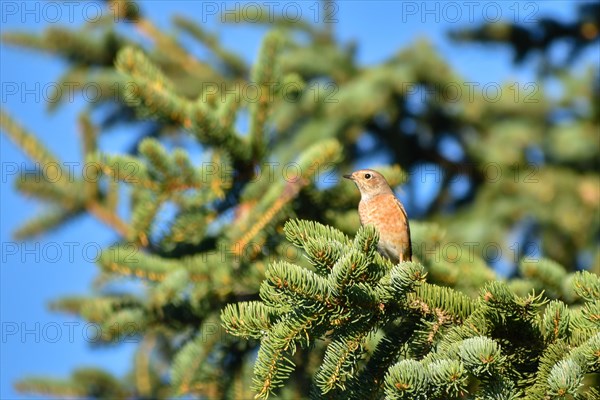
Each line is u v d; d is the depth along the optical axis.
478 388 7.00
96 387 13.33
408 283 7.27
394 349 7.79
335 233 8.00
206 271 10.66
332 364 7.39
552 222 18.06
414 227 11.70
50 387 13.22
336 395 7.75
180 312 11.09
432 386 6.46
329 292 7.22
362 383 7.70
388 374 6.72
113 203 12.57
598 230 18.05
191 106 10.58
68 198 12.35
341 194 11.21
